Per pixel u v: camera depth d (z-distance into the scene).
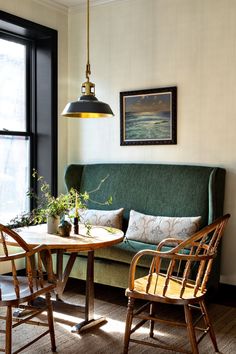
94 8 4.53
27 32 4.31
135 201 4.05
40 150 4.61
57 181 4.61
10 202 4.38
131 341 2.55
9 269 4.21
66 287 3.98
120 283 3.52
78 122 4.68
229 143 3.76
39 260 2.52
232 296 3.77
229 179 3.77
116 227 3.91
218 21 3.79
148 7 4.17
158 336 2.92
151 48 4.17
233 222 3.76
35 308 2.73
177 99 4.02
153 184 4.00
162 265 3.25
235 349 2.72
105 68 4.48
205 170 3.79
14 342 2.79
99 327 3.06
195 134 3.94
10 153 4.38
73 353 2.65
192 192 3.77
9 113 4.38
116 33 4.39
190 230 3.50
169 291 2.57
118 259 3.53
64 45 4.66
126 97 4.30
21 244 2.38
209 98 3.85
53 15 4.51
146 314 3.29
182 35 3.98
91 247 2.78
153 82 4.17
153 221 3.69
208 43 3.84
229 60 3.74
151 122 4.16
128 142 4.31
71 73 4.71
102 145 4.52
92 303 3.08
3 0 3.94
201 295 2.50
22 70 4.51
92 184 4.35
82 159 4.67
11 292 2.48
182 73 3.99
